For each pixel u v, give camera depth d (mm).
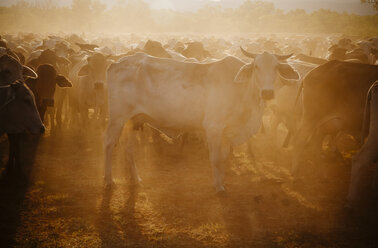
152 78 6059
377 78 5871
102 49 13234
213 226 4988
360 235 4797
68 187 6266
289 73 5625
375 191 5812
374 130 5035
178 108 6008
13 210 5363
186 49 12523
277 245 4535
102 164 7457
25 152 8016
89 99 9430
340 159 7809
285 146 8750
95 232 4828
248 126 6070
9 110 5324
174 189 6266
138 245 4543
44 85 7703
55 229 4855
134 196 5969
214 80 5941
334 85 6102
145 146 8812
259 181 6656
